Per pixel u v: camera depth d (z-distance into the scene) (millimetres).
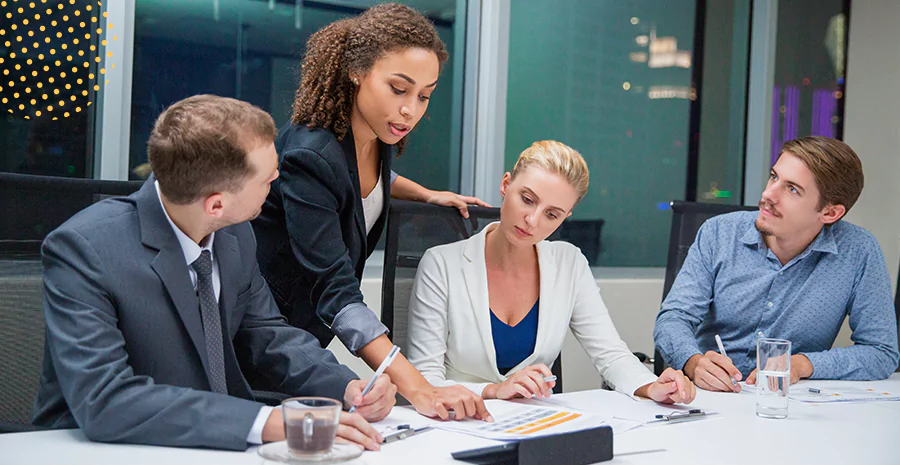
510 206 1702
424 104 1688
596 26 3283
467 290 1779
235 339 1448
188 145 1154
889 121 3586
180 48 2637
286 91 2799
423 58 1623
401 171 3041
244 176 1188
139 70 2588
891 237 3605
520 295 1822
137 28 2576
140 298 1208
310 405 1019
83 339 1137
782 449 1215
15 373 1448
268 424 1095
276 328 1441
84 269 1181
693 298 2084
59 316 1163
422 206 1933
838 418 1440
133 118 2594
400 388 1413
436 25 3068
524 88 3174
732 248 2104
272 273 1730
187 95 2658
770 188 1960
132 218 1246
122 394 1104
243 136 1174
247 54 2732
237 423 1089
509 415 1354
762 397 1432
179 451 1074
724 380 1668
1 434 1128
